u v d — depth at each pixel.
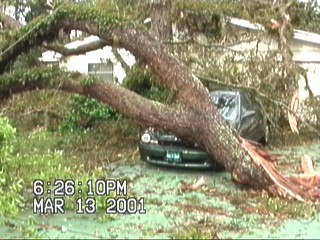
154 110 8.62
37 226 6.31
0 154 7.08
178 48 12.27
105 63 16.98
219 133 8.31
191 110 8.48
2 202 6.43
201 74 11.54
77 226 6.34
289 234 6.06
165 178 8.90
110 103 8.79
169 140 9.30
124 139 11.82
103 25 8.46
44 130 12.16
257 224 6.45
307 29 20.28
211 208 7.12
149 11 13.52
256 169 7.95
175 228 6.20
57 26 8.62
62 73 8.70
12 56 8.87
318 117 13.44
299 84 15.15
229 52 13.20
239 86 11.01
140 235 5.96
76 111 12.60
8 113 12.70
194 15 14.17
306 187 8.13
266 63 12.58
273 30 13.67
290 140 13.16
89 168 9.32
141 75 11.68
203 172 9.35
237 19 14.71
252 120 10.93
